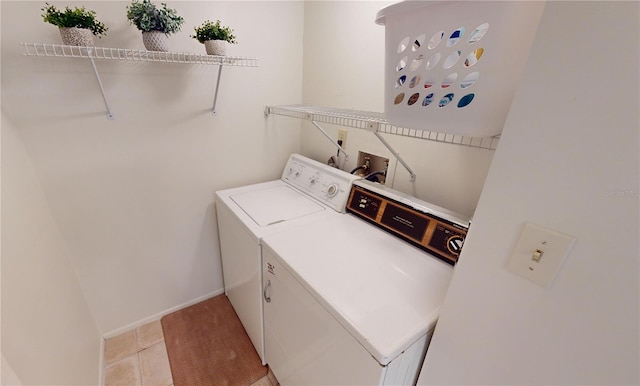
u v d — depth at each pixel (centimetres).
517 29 57
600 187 42
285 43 172
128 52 118
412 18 70
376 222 127
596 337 48
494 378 64
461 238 99
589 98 41
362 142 154
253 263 129
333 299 83
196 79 148
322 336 89
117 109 131
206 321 182
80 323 133
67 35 103
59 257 125
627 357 45
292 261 100
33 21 105
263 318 139
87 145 129
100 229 144
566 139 44
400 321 76
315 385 102
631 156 39
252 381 148
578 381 52
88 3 113
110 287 158
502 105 64
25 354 77
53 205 127
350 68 150
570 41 41
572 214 46
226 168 175
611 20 37
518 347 58
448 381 75
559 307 51
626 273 42
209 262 192
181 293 188
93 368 136
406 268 99
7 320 71
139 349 162
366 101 146
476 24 61
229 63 145
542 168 48
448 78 69
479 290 62
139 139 141
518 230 53
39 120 115
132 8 110
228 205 150
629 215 40
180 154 156
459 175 115
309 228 126
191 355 159
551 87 44
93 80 122
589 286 46
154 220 160
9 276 77
